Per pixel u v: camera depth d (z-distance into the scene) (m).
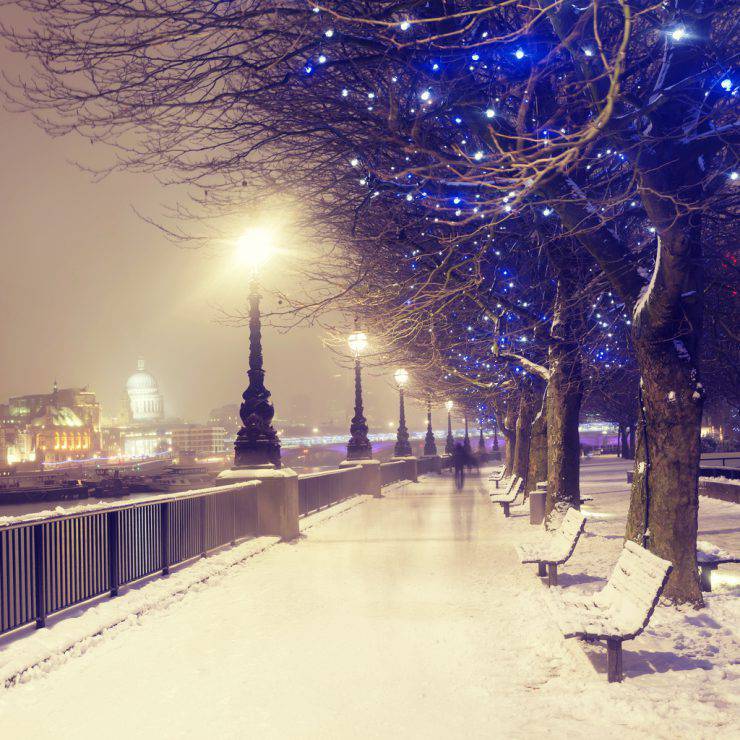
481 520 20.48
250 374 17.58
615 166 11.59
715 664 6.85
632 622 6.47
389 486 37.72
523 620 8.70
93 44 8.04
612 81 5.71
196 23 8.03
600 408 45.03
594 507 23.20
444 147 10.87
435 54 8.59
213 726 5.55
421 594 10.40
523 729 5.39
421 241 13.12
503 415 42.09
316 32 8.42
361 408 32.19
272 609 9.69
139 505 10.93
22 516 8.17
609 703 5.76
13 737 5.41
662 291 9.12
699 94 8.44
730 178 8.30
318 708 5.91
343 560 13.80
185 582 11.30
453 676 6.70
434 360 17.58
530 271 17.47
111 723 5.66
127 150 9.42
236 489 15.64
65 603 8.88
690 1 7.58
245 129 9.66
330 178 11.50
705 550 10.10
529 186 7.00
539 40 8.34
